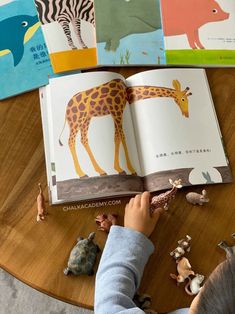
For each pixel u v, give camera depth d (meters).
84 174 0.76
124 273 0.70
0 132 0.81
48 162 0.79
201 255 0.75
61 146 0.78
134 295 0.72
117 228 0.74
